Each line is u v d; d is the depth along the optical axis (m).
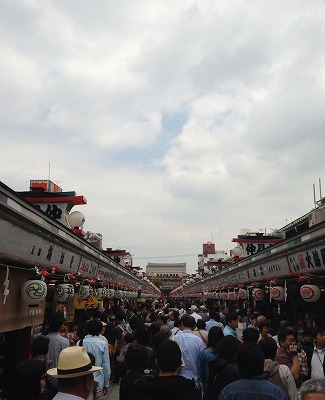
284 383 5.29
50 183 20.84
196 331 8.88
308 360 6.80
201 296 57.25
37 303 9.08
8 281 7.83
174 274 144.88
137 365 5.52
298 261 13.60
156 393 4.09
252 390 4.06
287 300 19.88
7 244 7.95
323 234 11.21
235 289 28.14
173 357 4.36
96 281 18.59
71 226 15.53
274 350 5.84
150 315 13.75
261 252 17.86
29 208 8.80
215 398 5.65
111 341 11.66
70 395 3.58
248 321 18.97
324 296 15.55
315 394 2.88
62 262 12.39
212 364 5.86
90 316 19.31
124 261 40.84
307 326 13.48
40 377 3.72
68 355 3.70
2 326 8.05
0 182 7.06
